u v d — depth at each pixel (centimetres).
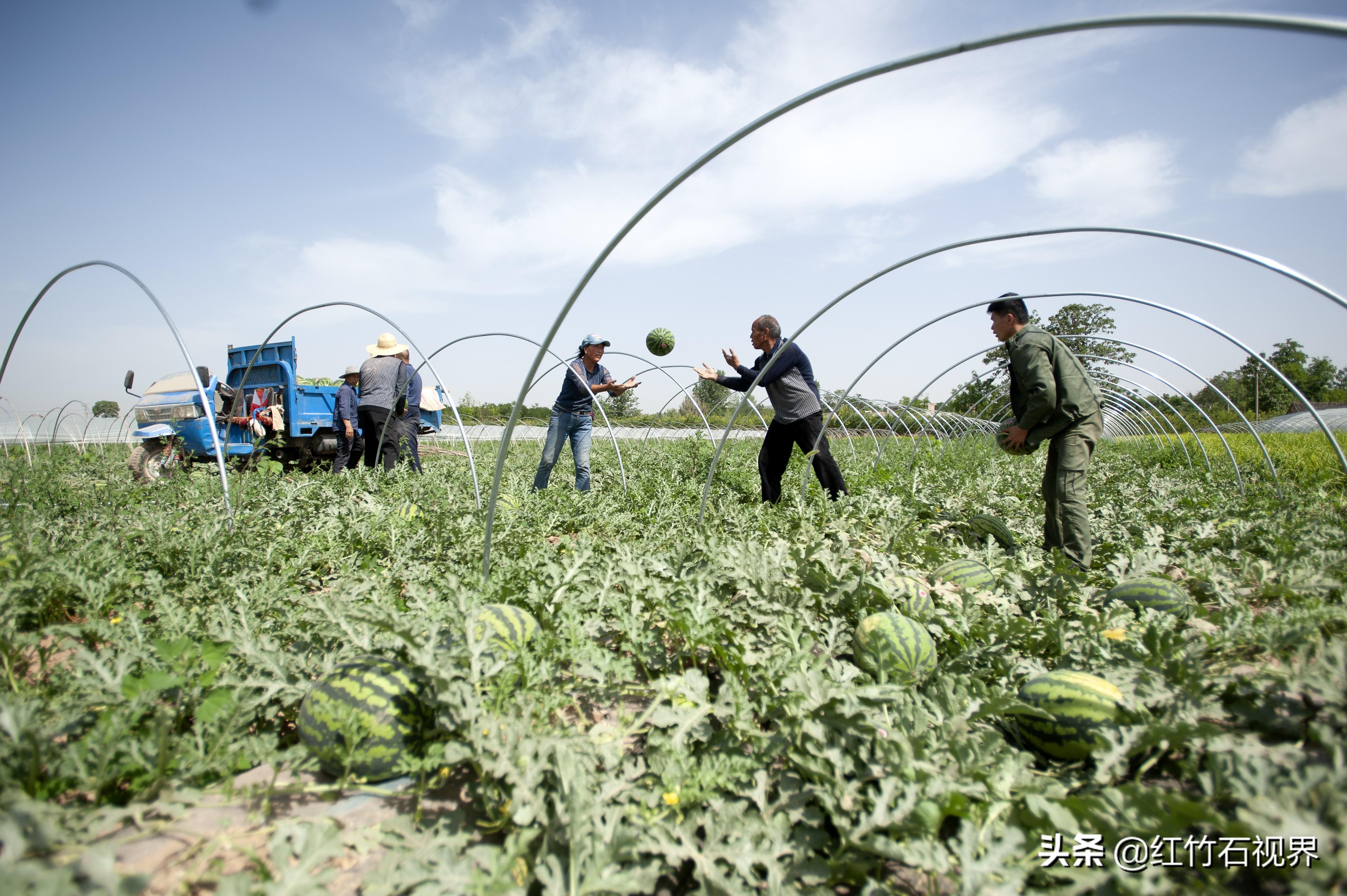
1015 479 973
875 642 297
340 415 1012
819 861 180
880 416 1407
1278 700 233
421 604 309
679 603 313
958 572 423
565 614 293
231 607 340
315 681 257
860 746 217
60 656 322
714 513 638
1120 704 243
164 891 170
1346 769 175
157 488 706
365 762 222
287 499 639
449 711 225
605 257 313
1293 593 383
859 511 646
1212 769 199
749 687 263
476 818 208
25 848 156
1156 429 1773
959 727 234
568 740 214
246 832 193
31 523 457
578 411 833
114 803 201
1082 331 4578
